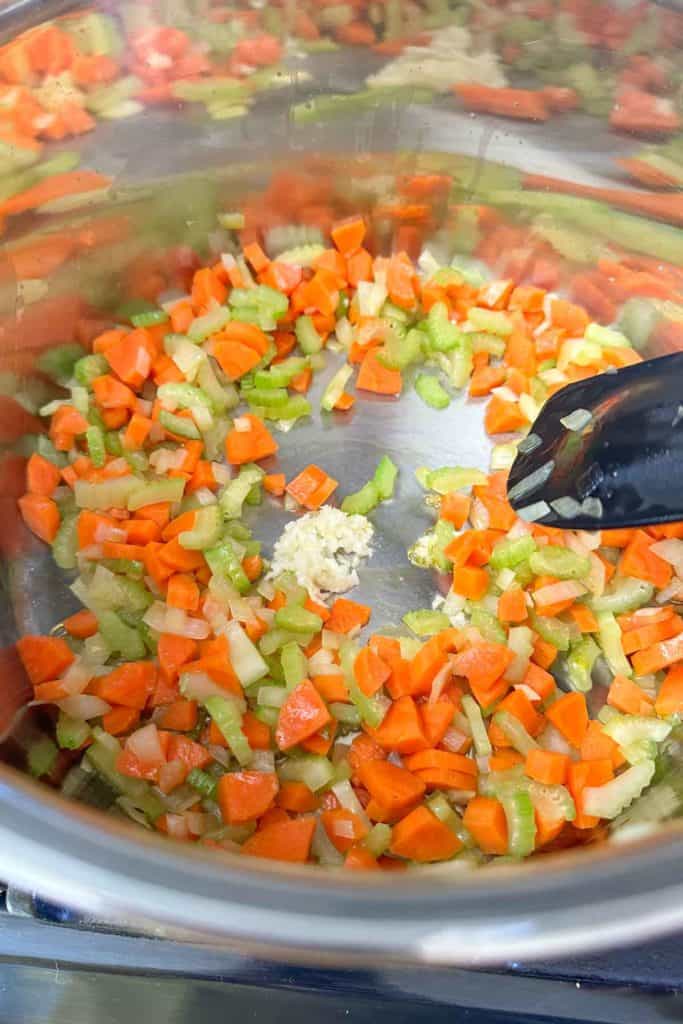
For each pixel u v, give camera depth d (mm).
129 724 333
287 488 384
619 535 365
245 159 395
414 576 371
